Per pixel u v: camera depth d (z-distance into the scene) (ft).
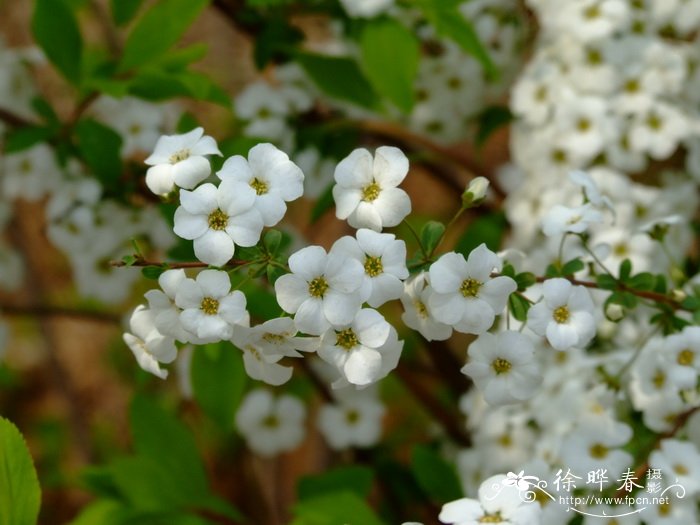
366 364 0.56
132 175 0.81
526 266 0.77
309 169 0.88
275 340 0.57
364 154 0.59
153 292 0.58
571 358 0.77
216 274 0.56
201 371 0.72
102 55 0.90
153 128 0.86
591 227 0.79
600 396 0.70
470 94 0.91
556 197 0.81
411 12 0.85
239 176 0.58
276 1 0.80
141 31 0.76
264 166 0.58
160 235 0.85
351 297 0.56
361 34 0.77
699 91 0.83
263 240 0.59
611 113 0.81
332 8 0.83
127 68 0.76
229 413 0.72
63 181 0.87
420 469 0.79
